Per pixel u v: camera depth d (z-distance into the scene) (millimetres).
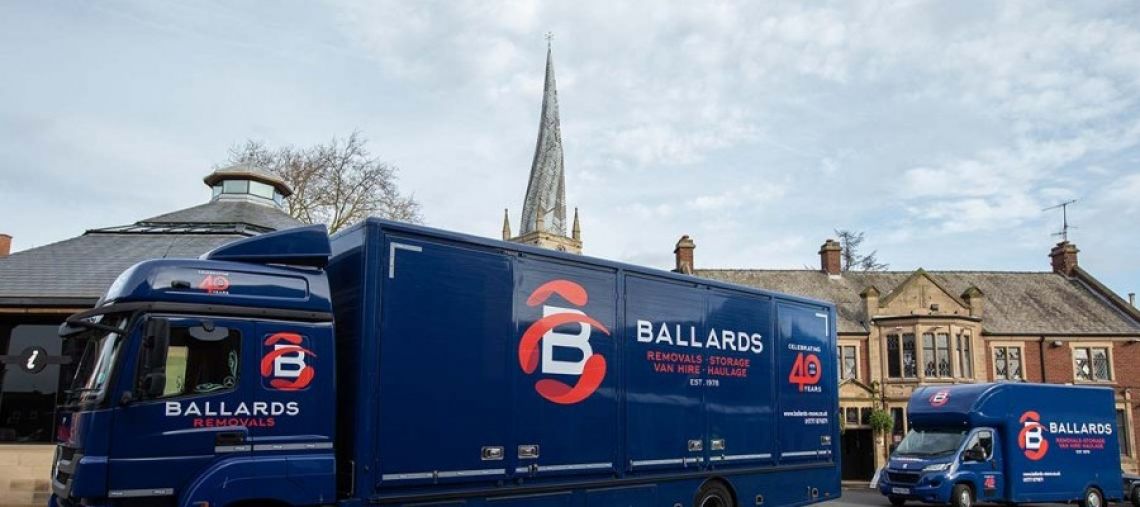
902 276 42938
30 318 16781
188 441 7016
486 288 8891
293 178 38625
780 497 12383
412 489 7957
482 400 8656
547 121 97750
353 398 7770
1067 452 20078
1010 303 41469
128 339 6992
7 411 16328
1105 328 39688
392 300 8039
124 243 20000
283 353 7590
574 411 9602
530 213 95875
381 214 39719
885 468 19875
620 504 10000
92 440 6742
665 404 10766
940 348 37938
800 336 13406
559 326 9594
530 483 9047
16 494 15781
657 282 10969
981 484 18656
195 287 7336
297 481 7363
